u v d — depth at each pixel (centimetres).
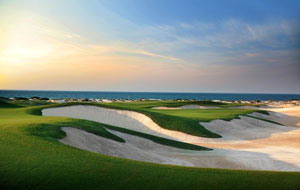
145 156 1844
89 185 827
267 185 910
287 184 924
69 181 842
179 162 1764
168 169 1050
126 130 2550
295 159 1950
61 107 3869
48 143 1353
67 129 1892
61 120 2322
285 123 5394
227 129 3672
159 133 3172
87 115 3738
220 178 964
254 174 1033
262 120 4750
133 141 2236
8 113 3203
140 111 3853
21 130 1642
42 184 805
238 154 2136
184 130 3177
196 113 5059
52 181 830
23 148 1197
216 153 2167
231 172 1051
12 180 813
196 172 1026
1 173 857
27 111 3444
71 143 1625
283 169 1686
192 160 1867
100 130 2148
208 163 1814
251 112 5606
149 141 2352
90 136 1908
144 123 3503
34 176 854
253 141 2980
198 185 882
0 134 1495
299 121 5741
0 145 1223
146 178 920
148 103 7869
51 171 906
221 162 1844
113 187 826
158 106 6956
